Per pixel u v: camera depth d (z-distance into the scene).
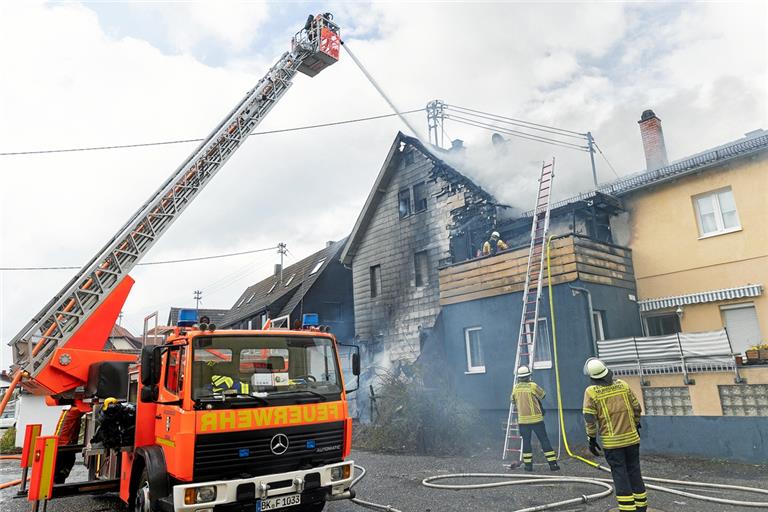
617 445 5.08
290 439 5.00
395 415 10.91
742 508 5.38
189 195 10.48
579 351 9.86
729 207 10.95
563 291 10.33
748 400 7.76
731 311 10.71
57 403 7.67
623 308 11.27
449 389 11.33
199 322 5.16
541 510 5.57
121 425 6.00
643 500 5.04
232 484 4.53
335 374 5.64
